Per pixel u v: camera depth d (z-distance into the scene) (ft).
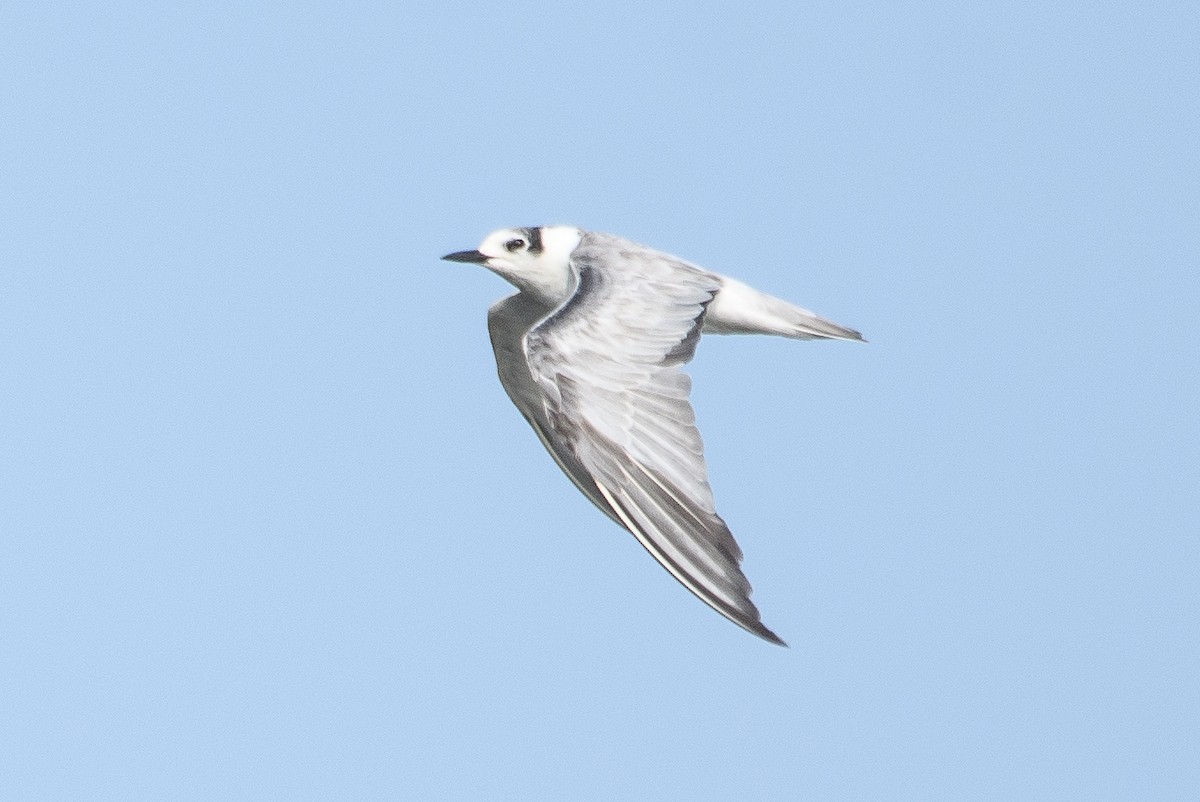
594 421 47.60
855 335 60.08
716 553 45.24
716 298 58.70
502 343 63.87
